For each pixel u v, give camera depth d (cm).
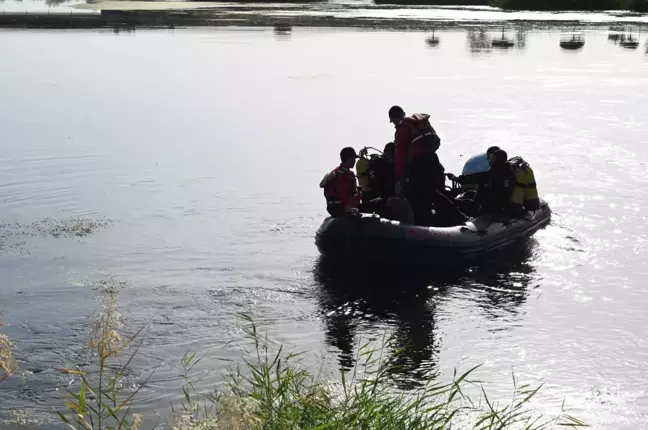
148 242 1031
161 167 1446
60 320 777
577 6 7081
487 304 837
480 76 2775
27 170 1418
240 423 400
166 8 7544
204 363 688
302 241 1048
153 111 2069
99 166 1451
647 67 3058
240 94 2364
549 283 898
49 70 2953
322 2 8981
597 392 646
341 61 3253
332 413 485
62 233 1065
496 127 1802
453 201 1080
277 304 834
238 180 1354
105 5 7950
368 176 1079
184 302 831
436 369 685
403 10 7175
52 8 7406
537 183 1320
